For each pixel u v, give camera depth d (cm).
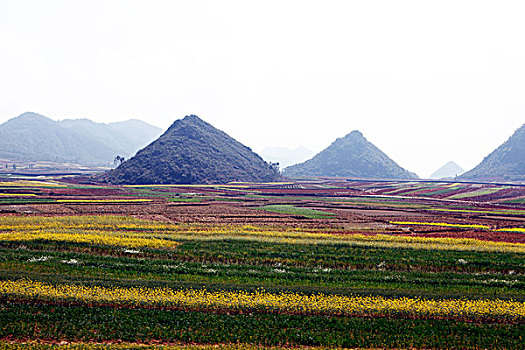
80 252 4316
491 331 2534
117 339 2348
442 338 2438
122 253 4331
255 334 2420
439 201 13475
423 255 4619
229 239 5188
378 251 4769
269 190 16588
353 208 10594
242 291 3083
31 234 4997
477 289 3441
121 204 9906
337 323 2580
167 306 2750
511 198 14738
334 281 3534
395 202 12700
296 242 5128
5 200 9831
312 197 14012
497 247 5147
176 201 11025
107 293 2898
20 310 2591
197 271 3684
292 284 3434
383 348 2334
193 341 2355
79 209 8581
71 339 2314
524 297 3169
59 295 2802
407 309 2770
